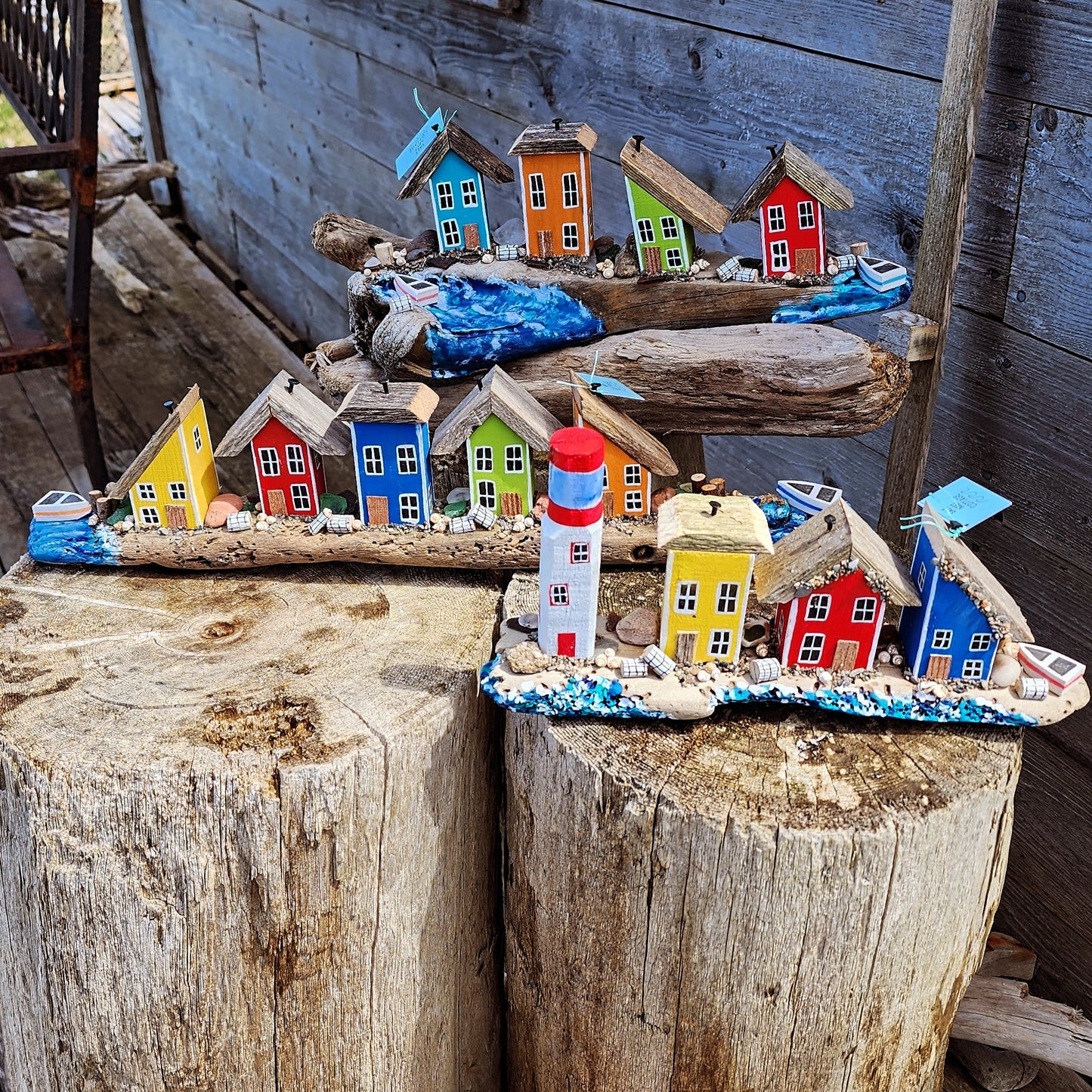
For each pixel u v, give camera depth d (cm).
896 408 228
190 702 196
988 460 246
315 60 509
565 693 185
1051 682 184
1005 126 223
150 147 770
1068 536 231
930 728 188
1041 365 228
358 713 193
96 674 203
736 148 287
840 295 231
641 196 231
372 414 212
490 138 394
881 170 251
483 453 220
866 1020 189
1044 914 264
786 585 179
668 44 298
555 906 201
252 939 194
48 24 439
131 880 189
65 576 232
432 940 213
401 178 250
